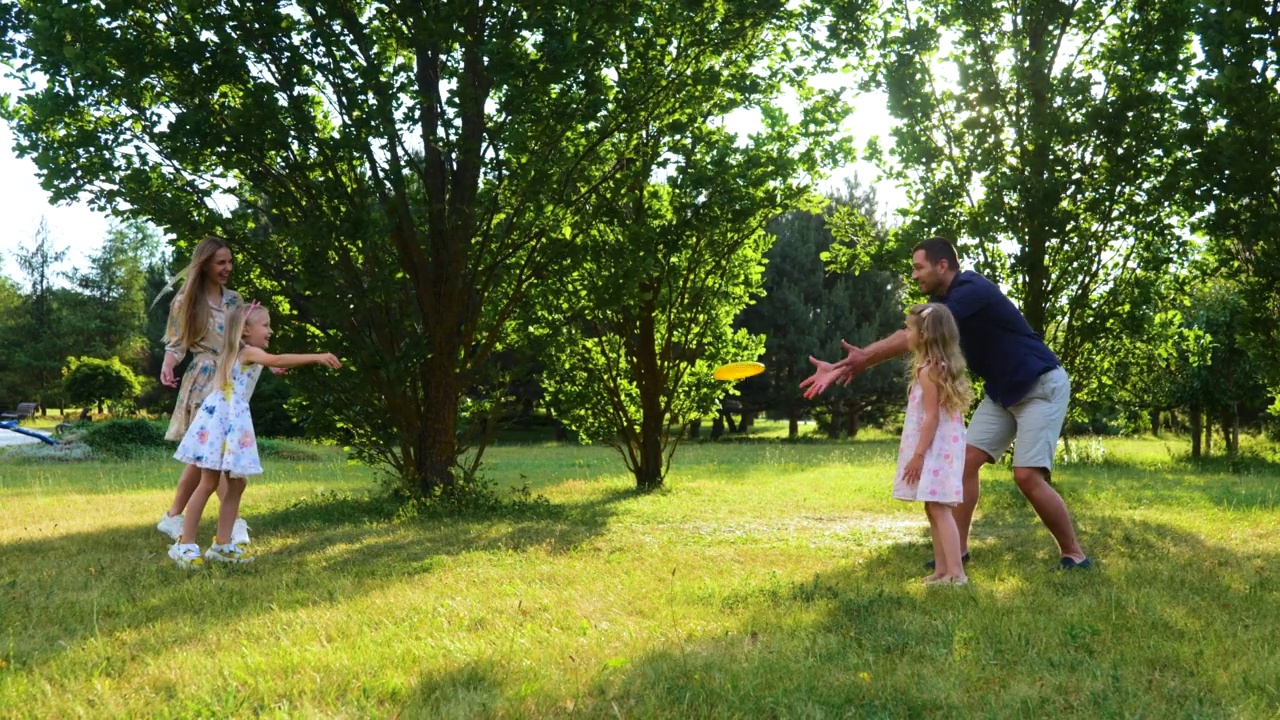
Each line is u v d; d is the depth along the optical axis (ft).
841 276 121.39
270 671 10.87
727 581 16.67
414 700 9.74
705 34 30.91
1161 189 25.75
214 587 16.38
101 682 10.57
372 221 26.76
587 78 27.20
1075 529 24.14
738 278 44.32
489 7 26.43
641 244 31.53
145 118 25.95
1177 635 12.52
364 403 30.53
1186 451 75.72
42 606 14.79
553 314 34.76
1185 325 64.54
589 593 15.61
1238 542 21.99
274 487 41.39
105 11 25.04
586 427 43.34
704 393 43.62
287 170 27.20
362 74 26.02
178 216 26.81
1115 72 35.04
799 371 118.11
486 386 32.81
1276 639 12.21
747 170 33.47
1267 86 23.31
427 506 28.96
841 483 42.34
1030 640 12.18
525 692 9.86
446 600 14.85
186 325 21.06
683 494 38.11
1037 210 34.68
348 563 19.38
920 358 17.07
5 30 24.89
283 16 26.08
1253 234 23.57
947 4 36.14
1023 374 18.40
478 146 27.32
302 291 27.30
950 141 36.86
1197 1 23.34
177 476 48.03
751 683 10.09
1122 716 9.29
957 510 19.48
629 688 10.07
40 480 45.88
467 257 30.37
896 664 11.04
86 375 124.16
